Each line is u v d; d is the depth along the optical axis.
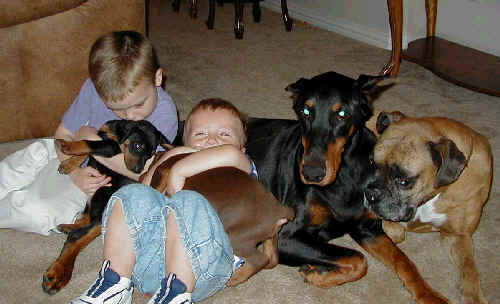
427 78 4.57
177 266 2.02
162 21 6.13
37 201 2.65
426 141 2.37
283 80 4.55
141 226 2.10
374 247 2.53
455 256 2.53
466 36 4.79
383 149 2.40
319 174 2.28
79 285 2.38
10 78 3.31
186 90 4.34
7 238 2.68
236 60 4.99
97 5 3.36
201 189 2.28
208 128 2.55
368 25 5.45
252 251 2.29
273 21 6.16
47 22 3.28
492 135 3.65
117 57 2.50
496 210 2.92
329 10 5.86
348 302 2.33
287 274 2.50
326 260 2.42
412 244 2.71
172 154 2.46
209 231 2.05
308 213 2.52
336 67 4.84
